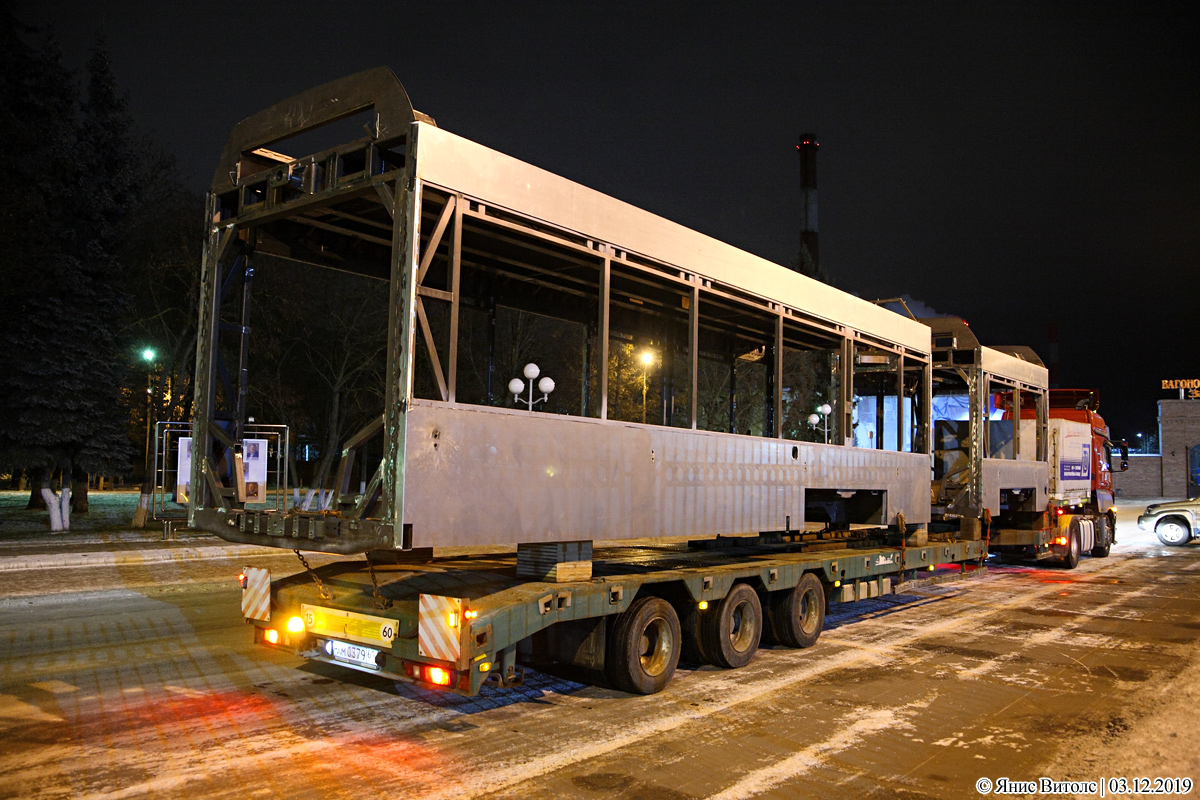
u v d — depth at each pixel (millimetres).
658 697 6438
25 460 19016
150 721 5543
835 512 11336
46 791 4289
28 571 12773
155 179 25281
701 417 31062
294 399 28484
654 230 7047
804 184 82500
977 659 8070
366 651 5574
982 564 13172
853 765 4977
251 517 5789
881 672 7445
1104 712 6258
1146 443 74562
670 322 10344
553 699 6324
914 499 11555
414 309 4949
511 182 5688
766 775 4754
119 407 21688
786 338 11156
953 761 5102
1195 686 7094
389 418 4926
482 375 26844
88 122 21375
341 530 5082
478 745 5164
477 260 7680
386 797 4285
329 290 27859
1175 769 5012
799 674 7316
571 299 9148
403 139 5168
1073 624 10203
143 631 8570
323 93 5668
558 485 5898
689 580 6934
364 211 6340
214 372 6363
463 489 5180
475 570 6723
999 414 16734
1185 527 23000
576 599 5883
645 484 6730
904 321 11695
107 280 21375
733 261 8031
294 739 5211
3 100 19125
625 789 4469
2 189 18203
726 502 7684
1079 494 18250
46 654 7488
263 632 6207
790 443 8734
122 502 31250
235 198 6535
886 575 10531
